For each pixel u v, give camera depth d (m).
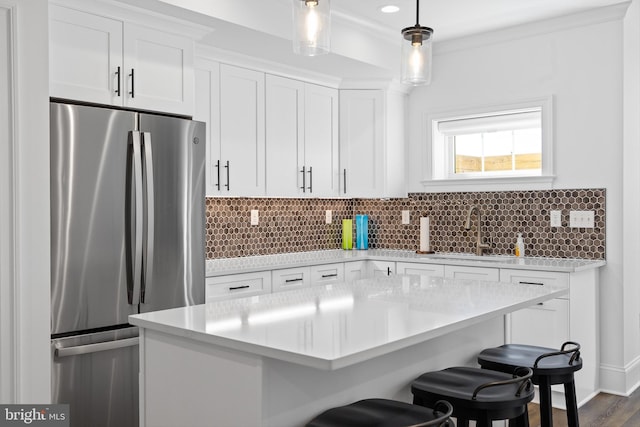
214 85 4.00
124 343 2.91
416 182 5.17
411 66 2.45
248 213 4.67
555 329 3.87
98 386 2.85
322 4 2.06
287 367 1.79
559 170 4.39
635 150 4.38
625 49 4.12
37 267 2.60
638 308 4.46
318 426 1.72
